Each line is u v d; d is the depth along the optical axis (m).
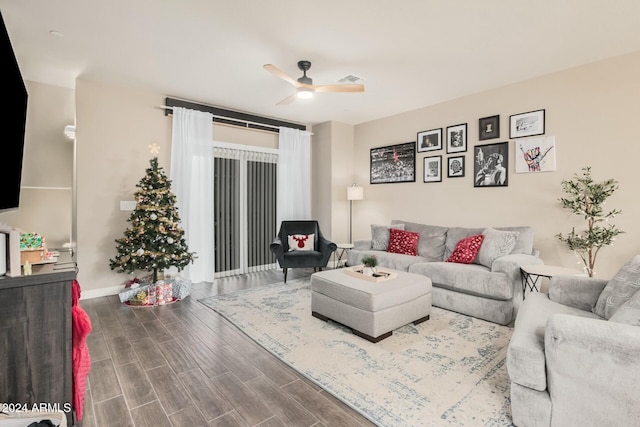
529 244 3.47
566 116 3.51
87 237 3.78
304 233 5.23
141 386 1.99
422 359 2.32
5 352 1.49
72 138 3.99
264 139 5.44
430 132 4.81
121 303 3.61
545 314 2.03
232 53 3.12
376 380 2.05
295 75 3.65
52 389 1.58
